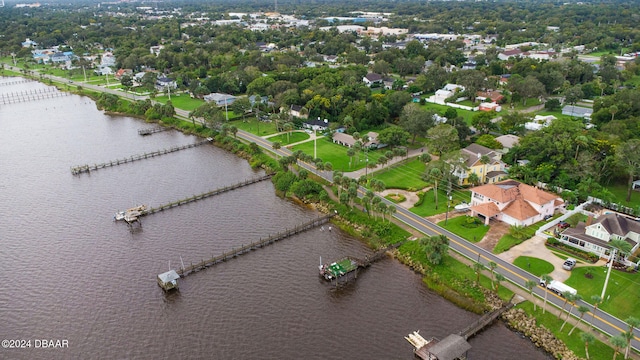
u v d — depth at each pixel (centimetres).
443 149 16512
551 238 11356
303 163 17250
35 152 19925
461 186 14875
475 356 8438
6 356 8756
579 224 11806
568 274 10175
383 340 8988
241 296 10406
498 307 9450
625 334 8031
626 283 9800
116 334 9312
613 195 13462
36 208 14775
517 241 11538
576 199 13450
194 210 14538
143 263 11725
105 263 11744
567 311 9094
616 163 13675
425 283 10594
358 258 11612
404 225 12631
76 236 13050
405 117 19750
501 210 12556
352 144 18538
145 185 16462
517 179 15138
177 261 11781
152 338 9181
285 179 15550
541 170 14488
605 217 11244
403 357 8562
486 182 15175
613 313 8994
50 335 9306
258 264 11619
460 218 12850
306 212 14175
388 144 18575
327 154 18038
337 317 9662
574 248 11081
